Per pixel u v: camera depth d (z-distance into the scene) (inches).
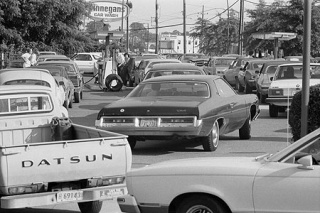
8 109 415.2
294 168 274.8
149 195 294.5
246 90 1219.2
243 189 278.8
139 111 546.6
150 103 557.0
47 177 328.5
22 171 322.0
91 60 2064.5
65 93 931.3
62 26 1879.9
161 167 295.6
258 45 2340.1
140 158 553.0
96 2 1346.0
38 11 1729.8
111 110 554.6
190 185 286.0
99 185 340.5
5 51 1694.1
